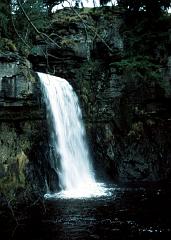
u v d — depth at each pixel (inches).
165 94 987.9
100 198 730.8
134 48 1018.1
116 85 1007.0
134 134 1006.4
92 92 1012.5
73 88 1006.4
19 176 713.6
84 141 981.8
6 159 701.3
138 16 1034.1
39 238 497.4
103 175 981.8
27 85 741.9
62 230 526.0
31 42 901.8
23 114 771.4
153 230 522.0
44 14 726.5
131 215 597.3
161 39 1004.6
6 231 526.3
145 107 1015.6
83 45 1002.7
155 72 980.6
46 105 847.1
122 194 768.3
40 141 829.8
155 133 1019.3
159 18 1016.2
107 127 1009.5
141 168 989.2
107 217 586.6
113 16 1032.8
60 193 794.8
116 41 1011.3
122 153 1000.9
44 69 999.6
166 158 1015.6
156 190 816.3
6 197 658.8
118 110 1013.2
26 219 579.8
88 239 490.0
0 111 719.7
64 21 1000.9
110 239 489.7
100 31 1005.2
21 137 766.5
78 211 623.5
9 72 707.4
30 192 716.7
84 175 947.3
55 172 853.8
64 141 909.2
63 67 1011.3
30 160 781.3
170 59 979.3
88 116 998.4
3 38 709.9
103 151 999.0
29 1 658.8
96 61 1026.7
